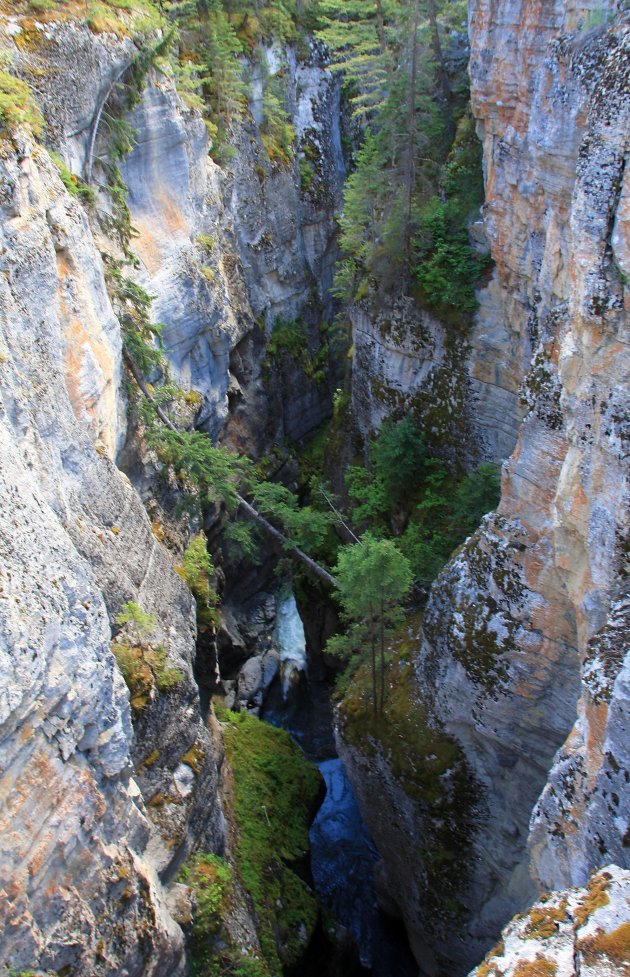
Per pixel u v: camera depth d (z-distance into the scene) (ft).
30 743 34.76
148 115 82.43
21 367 43.60
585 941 26.76
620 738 35.99
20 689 33.14
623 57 43.14
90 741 40.24
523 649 61.21
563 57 56.13
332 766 102.42
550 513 58.44
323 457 134.51
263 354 124.98
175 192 90.89
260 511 101.55
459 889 69.82
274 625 121.70
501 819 66.69
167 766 57.26
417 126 90.74
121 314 70.54
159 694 55.26
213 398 102.58
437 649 69.56
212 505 97.09
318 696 112.06
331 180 144.25
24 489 38.81
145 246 83.92
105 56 70.64
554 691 60.70
